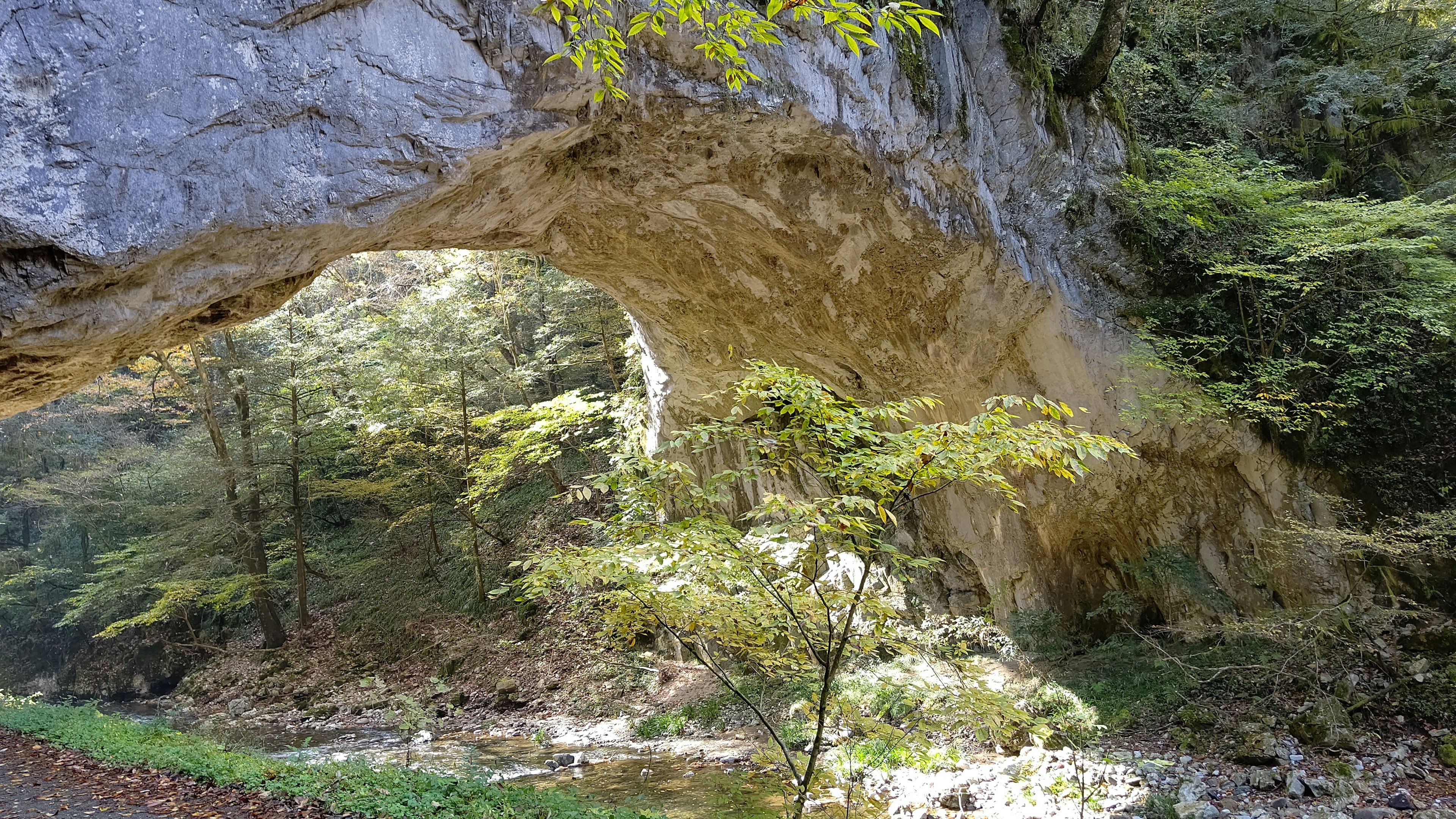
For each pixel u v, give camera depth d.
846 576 12.89
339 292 23.31
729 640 5.34
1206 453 9.79
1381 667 8.32
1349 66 11.34
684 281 10.62
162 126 4.51
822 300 10.21
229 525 18.45
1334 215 9.29
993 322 9.73
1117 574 10.80
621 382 19.56
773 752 5.41
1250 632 8.98
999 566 11.43
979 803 7.72
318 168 5.16
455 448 18.66
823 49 7.51
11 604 23.39
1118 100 10.55
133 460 21.89
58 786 7.70
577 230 9.34
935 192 8.91
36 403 5.93
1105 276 10.07
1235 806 7.10
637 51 6.45
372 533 22.14
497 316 18.91
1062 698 9.28
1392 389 9.82
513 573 17.45
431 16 5.53
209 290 5.31
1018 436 4.54
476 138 5.82
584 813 6.74
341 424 19.41
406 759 11.02
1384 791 6.98
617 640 6.22
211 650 20.39
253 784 7.52
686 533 4.77
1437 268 9.35
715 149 7.78
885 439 4.79
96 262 4.34
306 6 4.95
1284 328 9.71
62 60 4.16
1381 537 8.68
